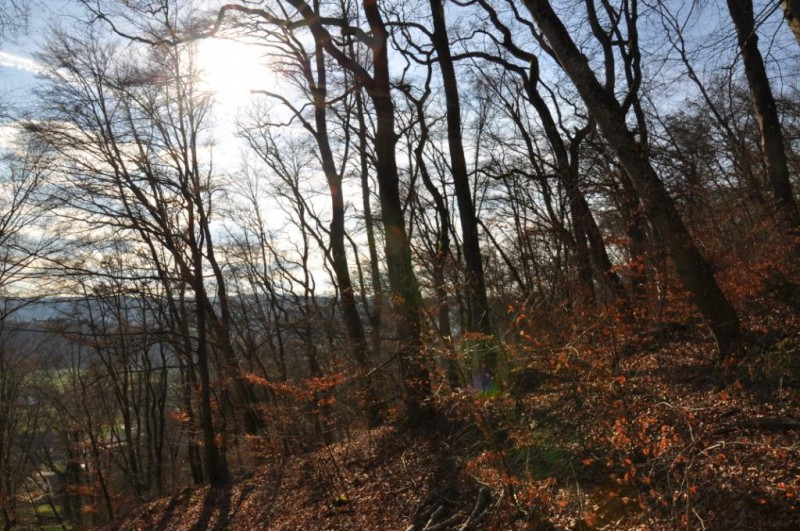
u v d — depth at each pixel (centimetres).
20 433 3075
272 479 1457
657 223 922
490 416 791
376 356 1287
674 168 1140
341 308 1706
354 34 1309
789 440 653
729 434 707
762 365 806
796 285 916
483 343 801
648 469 664
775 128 1232
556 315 866
